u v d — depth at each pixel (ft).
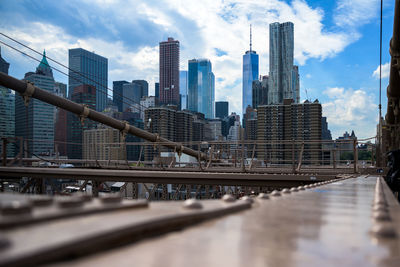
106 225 5.35
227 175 47.47
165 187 61.36
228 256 4.91
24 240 4.26
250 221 7.82
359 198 13.75
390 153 37.68
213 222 7.62
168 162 73.05
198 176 48.60
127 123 111.45
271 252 5.19
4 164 68.90
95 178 55.16
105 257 4.59
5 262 3.50
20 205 5.25
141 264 4.34
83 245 4.51
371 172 50.75
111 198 7.38
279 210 9.77
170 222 6.54
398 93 70.03
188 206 7.97
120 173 52.80
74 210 5.99
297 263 4.65
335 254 5.18
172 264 4.41
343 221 8.06
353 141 49.49
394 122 80.07
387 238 6.27
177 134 614.34
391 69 64.75
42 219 5.35
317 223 7.75
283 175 45.16
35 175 60.08
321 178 43.24
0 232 4.65
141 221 5.78
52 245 4.07
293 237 6.27
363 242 5.97
